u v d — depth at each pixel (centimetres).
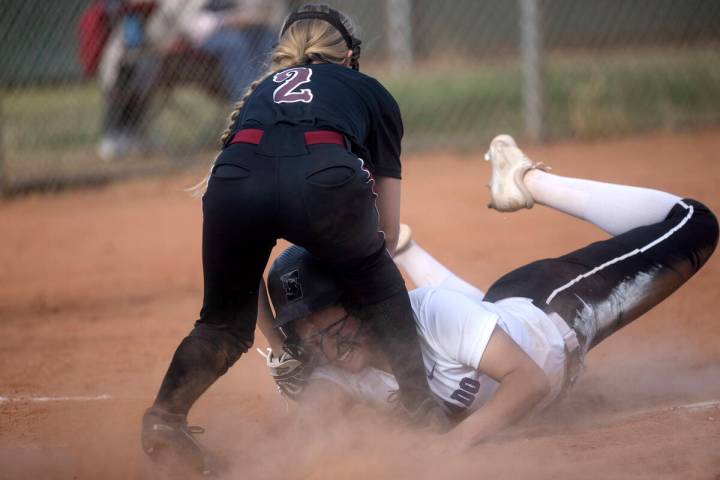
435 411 1172
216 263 1122
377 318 1143
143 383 1578
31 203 3534
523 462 1111
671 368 1541
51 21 4650
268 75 1243
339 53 1249
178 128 4153
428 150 4009
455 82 4475
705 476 1039
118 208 3372
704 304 1914
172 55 3966
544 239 2555
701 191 2884
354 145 1133
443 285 1486
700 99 4281
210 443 1258
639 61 4941
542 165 1494
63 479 1133
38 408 1452
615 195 1409
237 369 1655
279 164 1080
